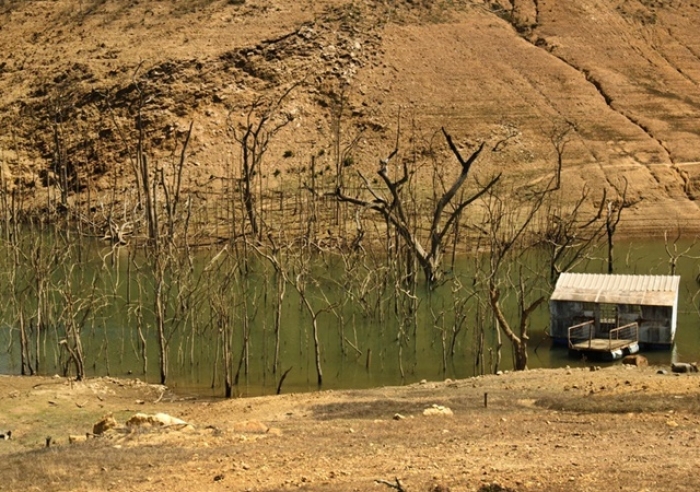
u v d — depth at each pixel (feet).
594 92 256.32
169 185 218.18
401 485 57.36
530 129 241.14
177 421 79.25
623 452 64.28
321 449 67.67
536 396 86.79
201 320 133.90
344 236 171.83
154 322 133.90
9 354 120.67
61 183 222.89
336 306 130.11
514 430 72.02
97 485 61.36
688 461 61.46
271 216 191.11
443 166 210.79
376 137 239.50
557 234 168.55
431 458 64.13
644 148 235.61
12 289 128.16
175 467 64.34
